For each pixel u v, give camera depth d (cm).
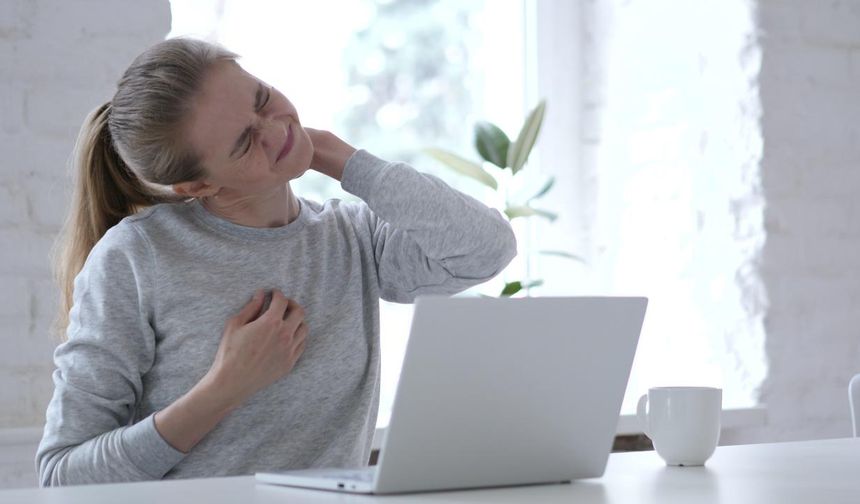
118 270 137
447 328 90
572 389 99
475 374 92
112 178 150
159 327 138
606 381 101
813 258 256
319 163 148
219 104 134
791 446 129
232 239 143
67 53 192
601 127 285
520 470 99
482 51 282
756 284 250
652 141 272
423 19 274
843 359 258
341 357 144
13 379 187
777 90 253
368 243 156
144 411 139
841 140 260
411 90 272
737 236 254
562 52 287
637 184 276
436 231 144
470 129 279
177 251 140
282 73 256
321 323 144
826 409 255
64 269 153
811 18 258
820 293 256
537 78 284
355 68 266
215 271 140
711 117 260
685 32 265
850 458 116
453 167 246
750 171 252
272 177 137
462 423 93
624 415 231
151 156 137
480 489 97
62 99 191
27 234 188
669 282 268
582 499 90
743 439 251
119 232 140
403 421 90
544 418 98
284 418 140
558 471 101
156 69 136
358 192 146
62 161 191
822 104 258
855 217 261
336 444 142
